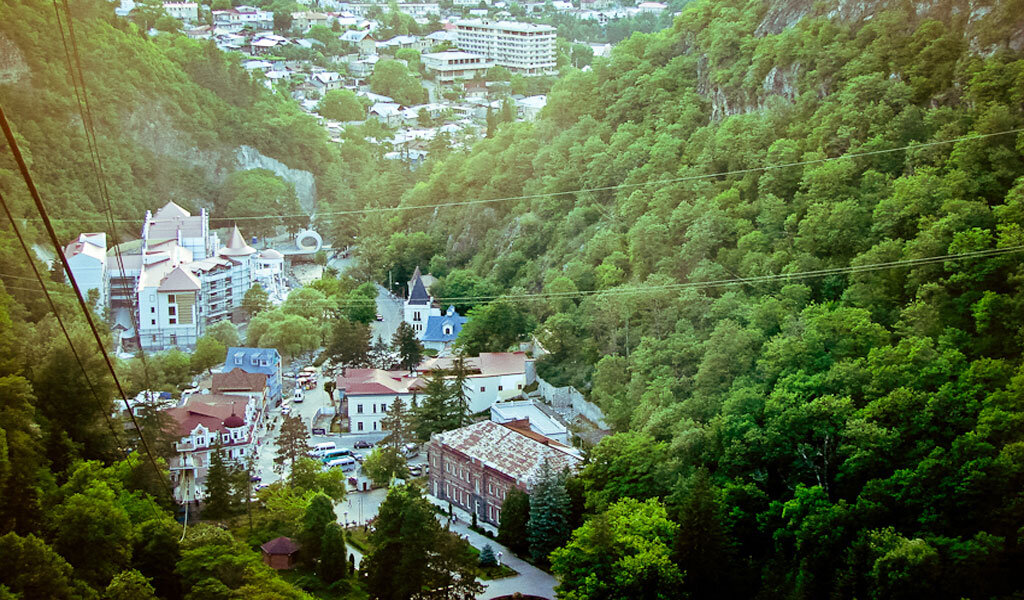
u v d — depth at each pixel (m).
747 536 167.88
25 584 141.38
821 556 153.38
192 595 158.88
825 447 170.00
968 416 160.25
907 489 153.50
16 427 171.88
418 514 172.62
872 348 179.25
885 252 198.62
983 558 139.62
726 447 179.50
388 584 172.38
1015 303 173.38
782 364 189.50
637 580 158.25
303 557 185.88
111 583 150.50
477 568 186.50
